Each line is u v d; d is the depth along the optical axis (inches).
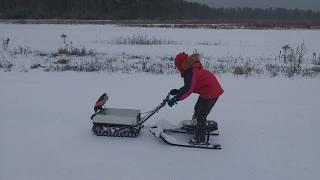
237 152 249.4
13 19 2180.1
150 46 926.4
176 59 247.3
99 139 266.7
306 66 661.9
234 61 710.5
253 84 480.7
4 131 278.4
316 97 414.9
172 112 339.9
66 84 456.4
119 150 247.9
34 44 938.1
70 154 239.6
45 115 320.2
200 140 256.4
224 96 406.9
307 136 282.5
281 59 752.3
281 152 251.3
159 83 475.5
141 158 236.2
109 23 1898.4
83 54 775.7
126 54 792.3
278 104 374.0
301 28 1628.9
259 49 904.3
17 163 225.0
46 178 207.3
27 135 271.0
